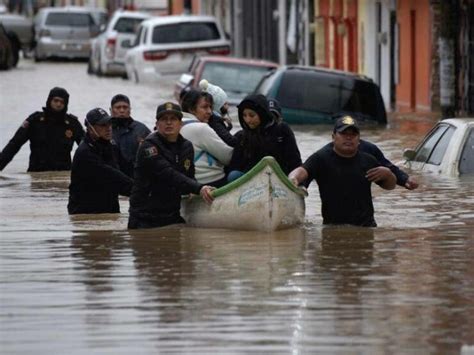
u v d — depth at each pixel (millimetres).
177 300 21406
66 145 40031
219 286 22422
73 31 118562
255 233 27719
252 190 27875
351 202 28266
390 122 58250
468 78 63719
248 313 20469
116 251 25906
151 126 57094
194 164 28812
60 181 38219
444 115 58344
